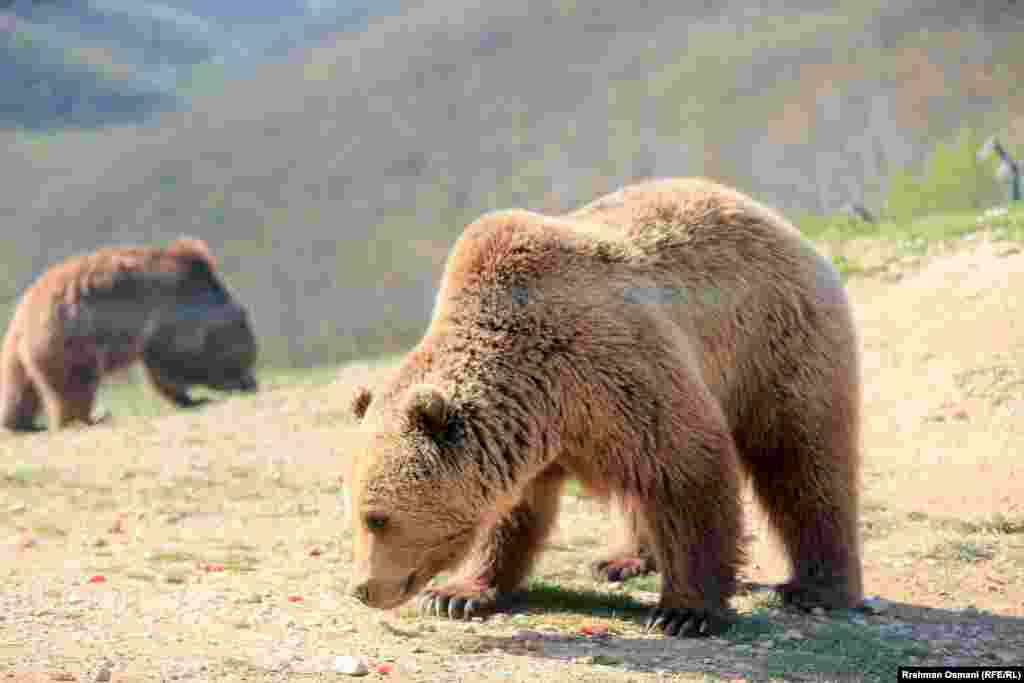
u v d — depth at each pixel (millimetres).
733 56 77312
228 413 15547
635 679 5930
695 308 7332
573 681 5828
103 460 13281
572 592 7754
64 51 117688
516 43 94250
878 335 12789
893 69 64125
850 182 53812
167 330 19062
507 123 80812
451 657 6266
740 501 7035
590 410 6793
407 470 6254
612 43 88438
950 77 60594
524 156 75062
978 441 10531
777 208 55688
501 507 6660
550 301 6832
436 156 79688
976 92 58250
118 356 18797
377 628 6898
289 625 6875
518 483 6691
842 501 7625
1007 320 12141
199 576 8312
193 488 11695
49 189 87062
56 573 8281
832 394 7684
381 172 79375
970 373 11469
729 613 6980
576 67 87125
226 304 19703
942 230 14945
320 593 7816
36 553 9180
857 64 67500
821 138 60312
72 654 5957
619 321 6859
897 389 11766
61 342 18281
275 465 12539
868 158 56406
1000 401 10984
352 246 68750
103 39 127875
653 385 6781
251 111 97562
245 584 8047
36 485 12070
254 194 80312
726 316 7461
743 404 7695
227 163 85938
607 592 8016
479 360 6680
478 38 97562
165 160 89688
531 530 7512
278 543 9562
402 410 6410
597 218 7664
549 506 7520
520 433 6629
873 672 6340
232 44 138750
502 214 7262
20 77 108938
